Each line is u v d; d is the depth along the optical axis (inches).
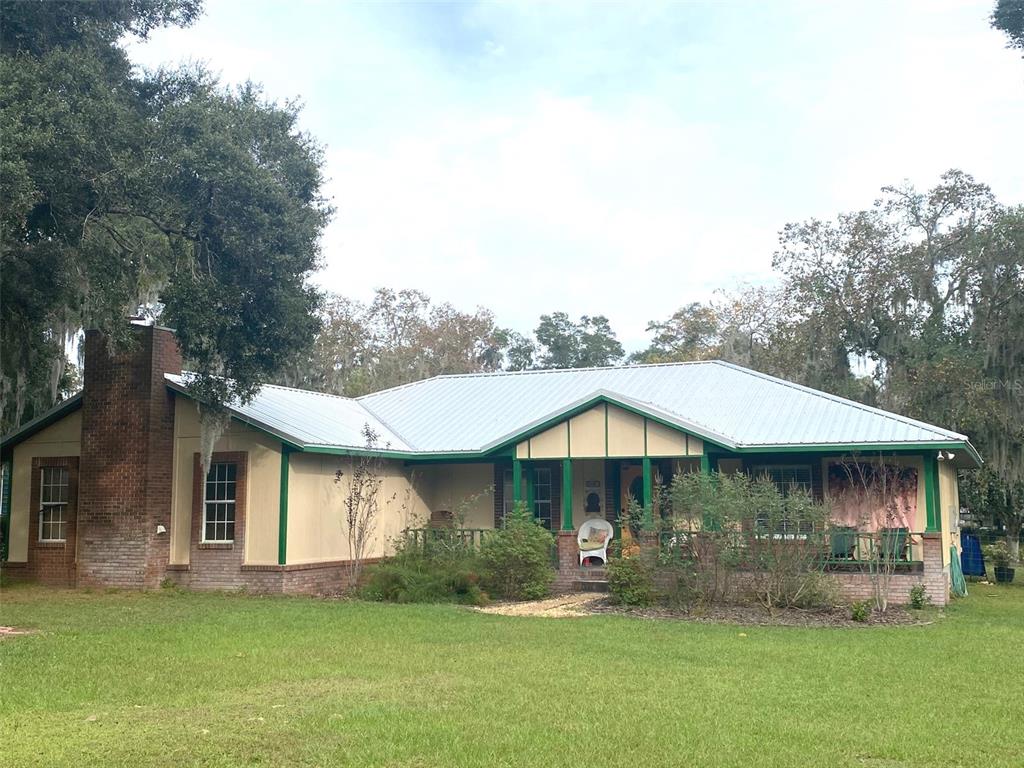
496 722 334.6
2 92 586.6
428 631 567.8
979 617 674.8
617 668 446.3
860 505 818.8
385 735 315.0
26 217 646.5
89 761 282.7
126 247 725.9
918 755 302.7
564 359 2437.3
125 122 665.0
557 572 821.2
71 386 1177.4
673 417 792.3
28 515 868.6
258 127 736.3
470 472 988.6
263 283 726.5
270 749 297.3
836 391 1331.2
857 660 473.7
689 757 295.7
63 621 610.2
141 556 804.6
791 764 290.5
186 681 406.0
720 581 700.0
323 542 834.2
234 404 846.5
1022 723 346.6
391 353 2026.3
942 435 757.3
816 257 1387.8
